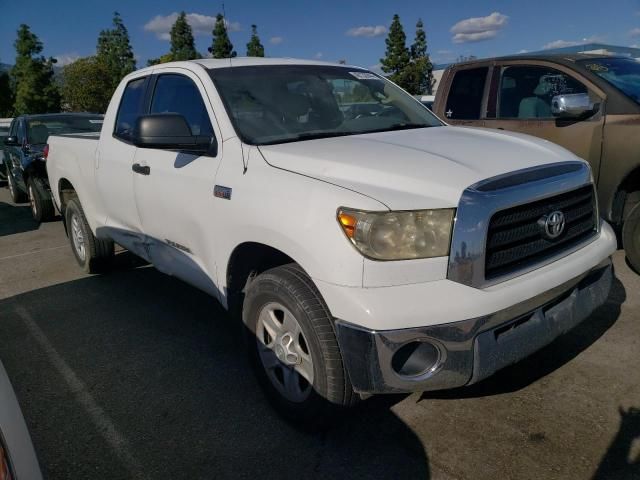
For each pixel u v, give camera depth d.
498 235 2.37
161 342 3.92
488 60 5.72
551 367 3.23
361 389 2.33
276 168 2.76
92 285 5.26
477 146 2.90
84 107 46.31
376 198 2.30
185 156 3.38
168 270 3.79
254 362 2.99
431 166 2.53
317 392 2.56
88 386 3.37
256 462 2.60
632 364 3.21
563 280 2.55
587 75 4.84
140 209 3.90
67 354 3.82
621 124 4.48
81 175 4.93
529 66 5.34
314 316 2.47
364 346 2.24
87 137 5.16
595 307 2.81
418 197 2.32
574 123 4.80
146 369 3.54
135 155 3.92
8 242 7.42
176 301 4.73
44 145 8.57
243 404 3.09
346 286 2.29
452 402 2.96
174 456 2.68
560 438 2.61
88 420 3.01
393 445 2.65
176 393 3.24
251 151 2.95
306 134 3.26
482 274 2.29
